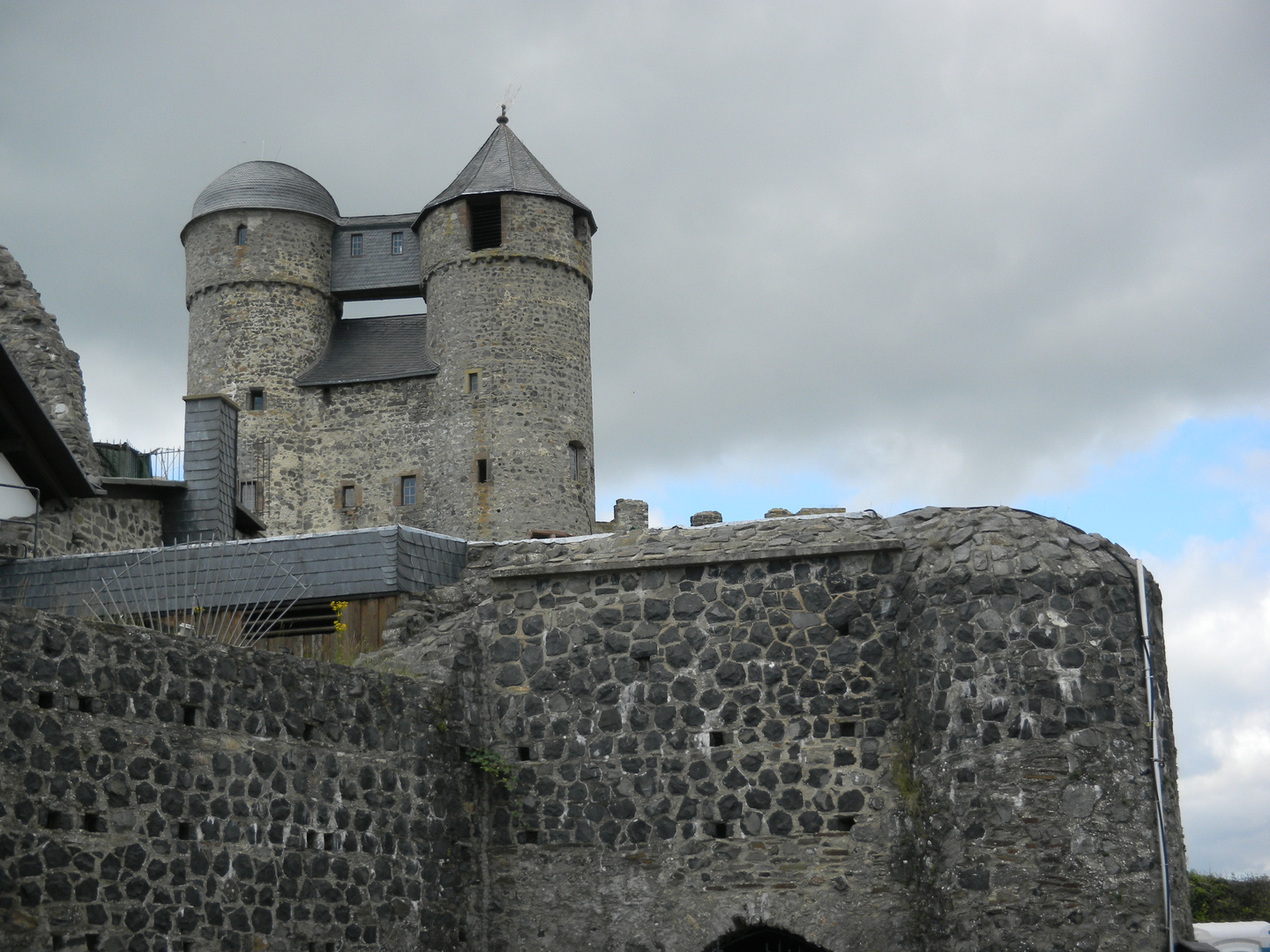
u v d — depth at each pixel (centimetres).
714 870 1633
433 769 1628
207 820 1348
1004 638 1555
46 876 1202
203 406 2667
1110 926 1451
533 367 5303
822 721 1648
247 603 1894
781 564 1708
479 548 1931
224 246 5556
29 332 2373
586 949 1642
